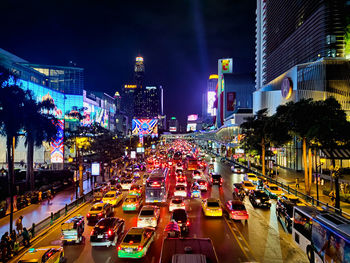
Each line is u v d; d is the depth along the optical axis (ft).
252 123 171.83
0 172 165.37
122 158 249.55
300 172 180.14
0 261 49.55
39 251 44.11
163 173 102.47
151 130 383.86
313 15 206.90
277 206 74.08
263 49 368.27
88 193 112.88
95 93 568.41
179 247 35.24
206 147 570.05
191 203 92.58
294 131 110.93
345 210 83.87
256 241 56.39
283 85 218.59
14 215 82.99
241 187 102.32
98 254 51.42
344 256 35.47
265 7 347.97
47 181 143.43
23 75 310.86
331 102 105.91
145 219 64.69
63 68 399.24
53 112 292.40
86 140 178.60
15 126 116.47
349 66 179.52
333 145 99.35
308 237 47.32
